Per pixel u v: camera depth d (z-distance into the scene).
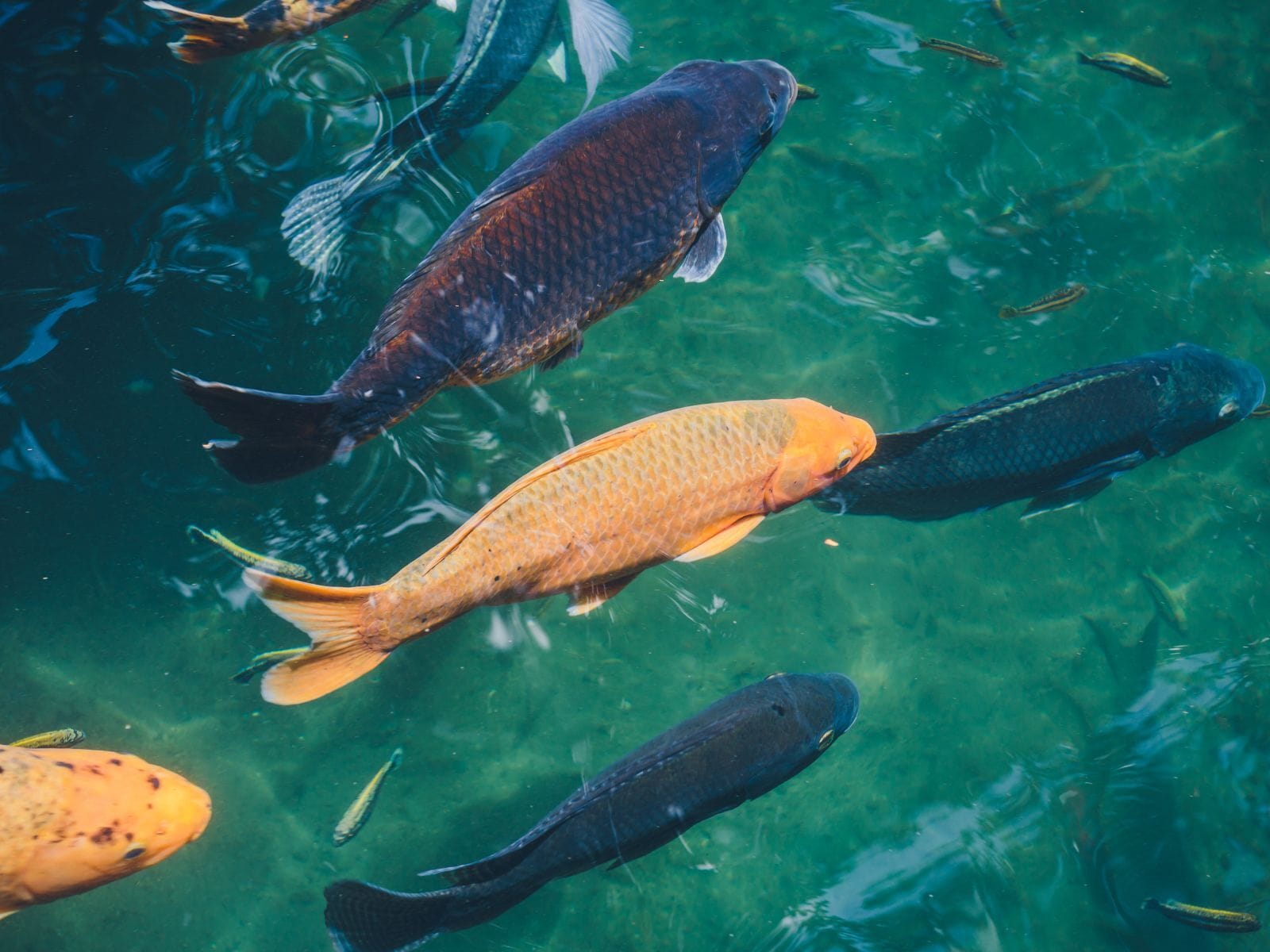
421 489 1.81
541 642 1.84
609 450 1.54
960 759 1.88
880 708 1.89
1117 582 1.98
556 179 1.57
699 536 1.59
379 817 1.78
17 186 1.82
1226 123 2.18
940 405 1.98
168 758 1.76
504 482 1.83
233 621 1.79
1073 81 2.18
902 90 2.13
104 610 1.77
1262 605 1.99
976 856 1.83
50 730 1.75
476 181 1.91
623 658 1.85
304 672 1.49
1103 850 1.85
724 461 1.57
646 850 1.59
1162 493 2.04
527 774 1.81
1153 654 1.95
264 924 1.75
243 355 1.81
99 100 1.88
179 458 1.79
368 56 1.96
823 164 2.08
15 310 1.78
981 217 2.07
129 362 1.79
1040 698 1.92
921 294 2.03
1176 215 2.12
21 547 1.76
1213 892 1.84
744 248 2.03
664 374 1.94
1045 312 1.96
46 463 1.77
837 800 1.84
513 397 1.87
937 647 1.92
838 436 1.62
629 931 1.78
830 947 1.78
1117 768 1.89
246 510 1.78
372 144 1.88
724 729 1.58
